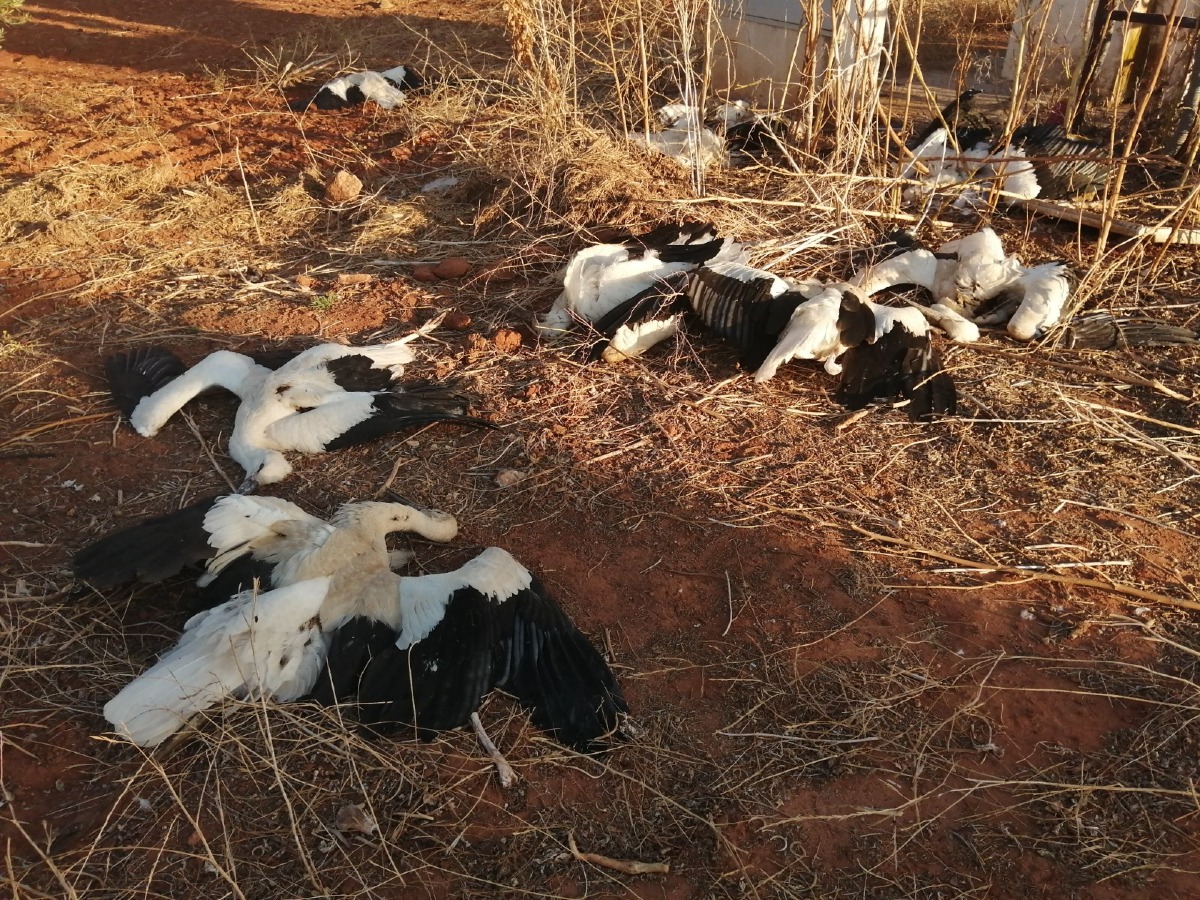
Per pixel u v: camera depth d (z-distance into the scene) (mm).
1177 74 7965
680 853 3328
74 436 5223
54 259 7094
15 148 9094
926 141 8117
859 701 3828
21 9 13273
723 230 6824
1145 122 8258
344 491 4820
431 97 9750
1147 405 5512
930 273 6312
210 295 6633
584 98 9312
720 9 9133
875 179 7020
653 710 3783
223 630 3600
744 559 4465
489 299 6484
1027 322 5930
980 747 3680
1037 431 5281
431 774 3537
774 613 4199
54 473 4945
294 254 7203
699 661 3988
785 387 5645
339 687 3697
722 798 3492
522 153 7656
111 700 3484
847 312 5555
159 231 7512
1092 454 5117
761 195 7504
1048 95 9758
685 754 3635
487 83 10008
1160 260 6637
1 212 7645
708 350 5949
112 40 12617
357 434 4992
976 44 11523
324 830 3355
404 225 7461
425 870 3264
